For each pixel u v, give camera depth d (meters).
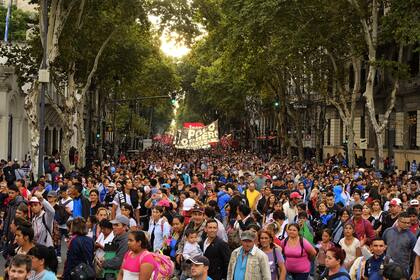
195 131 58.97
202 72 73.00
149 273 8.71
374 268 9.58
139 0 33.97
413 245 11.08
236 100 72.56
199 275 7.71
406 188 21.34
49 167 31.55
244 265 9.33
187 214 14.19
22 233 9.25
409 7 29.73
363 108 52.75
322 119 51.50
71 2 30.19
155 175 26.47
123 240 10.65
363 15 32.12
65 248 17.14
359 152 53.12
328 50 36.53
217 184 20.97
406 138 44.19
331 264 8.60
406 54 42.25
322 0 32.78
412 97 43.00
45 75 24.97
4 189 16.70
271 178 26.98
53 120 55.12
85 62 39.50
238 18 34.53
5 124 40.28
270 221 13.19
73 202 15.62
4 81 39.91
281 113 54.78
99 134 55.75
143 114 110.62
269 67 43.44
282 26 33.78
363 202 17.70
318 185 23.64
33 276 7.77
